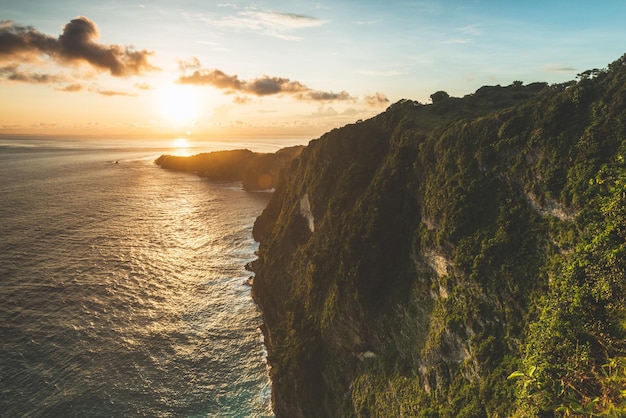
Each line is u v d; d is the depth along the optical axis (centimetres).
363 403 3678
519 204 3288
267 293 6253
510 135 3581
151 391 4559
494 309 3030
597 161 2847
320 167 6319
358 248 4278
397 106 5966
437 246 3659
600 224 2477
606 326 1903
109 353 5112
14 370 4647
